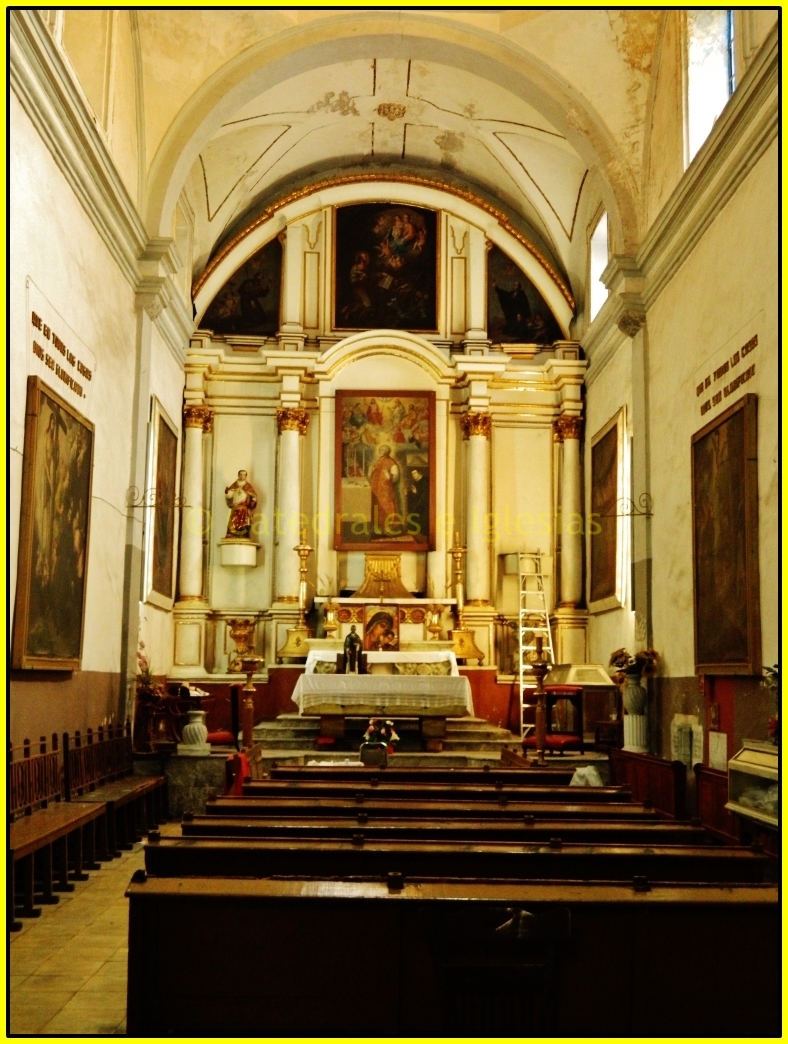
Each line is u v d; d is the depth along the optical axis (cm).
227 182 1714
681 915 417
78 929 673
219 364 1808
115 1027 483
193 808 1182
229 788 972
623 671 1266
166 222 1336
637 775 1162
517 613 1809
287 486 1786
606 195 1371
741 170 964
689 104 1174
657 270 1262
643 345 1332
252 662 1288
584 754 1380
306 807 677
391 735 1138
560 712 1644
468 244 1878
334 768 973
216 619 1777
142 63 1292
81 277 1041
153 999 416
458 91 1609
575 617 1762
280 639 1739
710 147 1005
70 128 948
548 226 1805
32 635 865
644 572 1295
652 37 1278
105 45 1155
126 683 1247
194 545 1745
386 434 1825
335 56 1357
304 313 1858
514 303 1880
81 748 982
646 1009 413
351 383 1834
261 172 1750
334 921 419
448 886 433
